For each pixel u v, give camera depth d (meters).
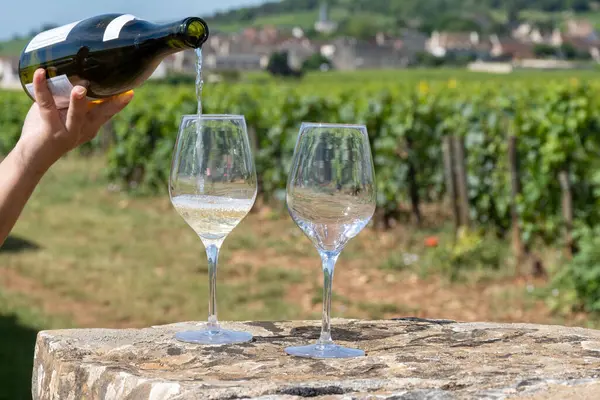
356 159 1.74
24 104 21.36
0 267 8.16
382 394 1.43
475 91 15.27
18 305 6.85
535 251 8.71
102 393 1.56
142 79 2.01
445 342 1.89
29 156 1.90
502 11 194.75
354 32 156.12
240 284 7.67
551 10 193.12
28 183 1.91
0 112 21.31
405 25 177.88
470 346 1.85
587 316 6.70
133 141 14.15
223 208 1.84
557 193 8.62
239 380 1.54
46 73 1.94
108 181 14.84
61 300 7.12
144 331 1.97
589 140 8.73
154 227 10.62
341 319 2.18
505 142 9.75
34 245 9.28
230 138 1.85
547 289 7.29
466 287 7.70
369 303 7.04
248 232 10.15
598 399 1.41
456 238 9.45
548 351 1.79
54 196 13.34
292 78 75.69
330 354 1.74
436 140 10.84
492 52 132.50
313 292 7.48
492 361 1.68
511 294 7.30
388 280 7.93
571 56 131.62
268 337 1.94
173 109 13.99
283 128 12.11
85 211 11.90
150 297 7.20
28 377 5.23
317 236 1.77
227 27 198.12
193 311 6.80
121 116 14.38
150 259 8.63
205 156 1.83
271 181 12.19
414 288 7.66
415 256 8.70
